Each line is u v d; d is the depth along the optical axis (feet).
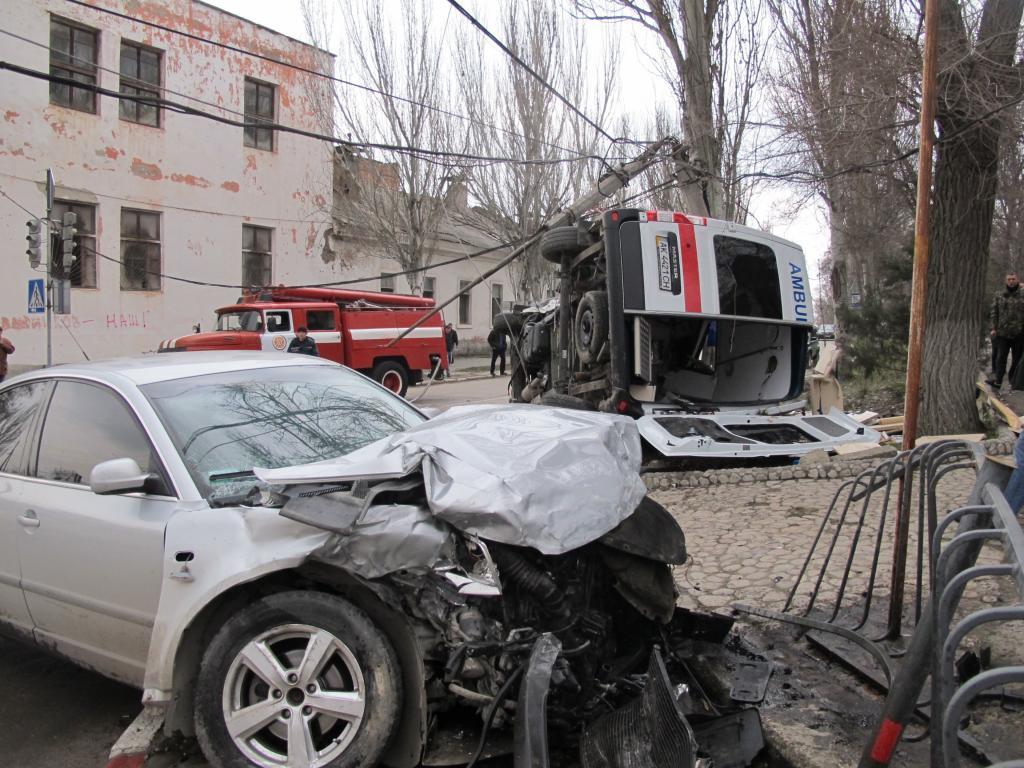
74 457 12.89
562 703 10.30
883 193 42.27
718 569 17.47
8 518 13.19
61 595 12.17
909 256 46.06
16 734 12.45
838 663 12.59
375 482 10.52
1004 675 5.42
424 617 9.71
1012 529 6.83
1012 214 58.23
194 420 12.50
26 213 66.13
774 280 30.68
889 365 47.32
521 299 91.45
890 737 8.54
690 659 12.24
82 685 14.19
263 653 9.87
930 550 10.28
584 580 11.07
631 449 12.41
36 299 48.75
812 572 16.69
